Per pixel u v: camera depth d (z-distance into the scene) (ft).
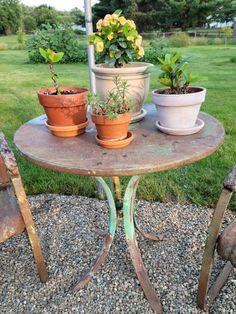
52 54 4.07
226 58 29.43
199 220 6.18
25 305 4.42
